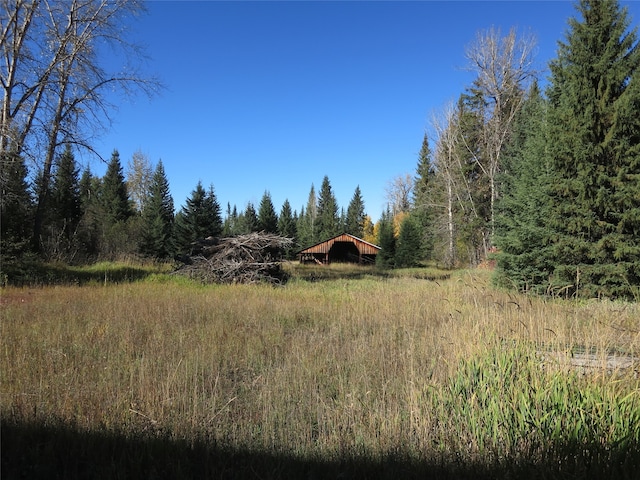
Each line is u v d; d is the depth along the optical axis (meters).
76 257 22.27
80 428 3.29
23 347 5.27
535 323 5.45
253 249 17.06
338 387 4.36
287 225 62.00
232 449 3.08
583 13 11.91
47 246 22.42
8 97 16.41
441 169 35.44
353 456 3.00
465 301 9.62
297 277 20.58
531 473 2.63
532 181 14.21
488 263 27.00
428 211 41.53
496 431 3.11
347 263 44.66
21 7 16.62
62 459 2.95
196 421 3.40
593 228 11.59
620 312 5.44
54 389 3.96
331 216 65.88
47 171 18.77
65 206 31.92
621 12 11.50
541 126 14.45
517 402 3.39
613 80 11.41
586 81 11.75
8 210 18.22
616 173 11.46
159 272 18.92
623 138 11.23
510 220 14.66
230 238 17.41
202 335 6.34
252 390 4.22
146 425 3.38
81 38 18.58
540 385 3.53
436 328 6.86
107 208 44.09
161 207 41.31
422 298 10.58
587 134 11.62
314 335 6.81
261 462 2.92
